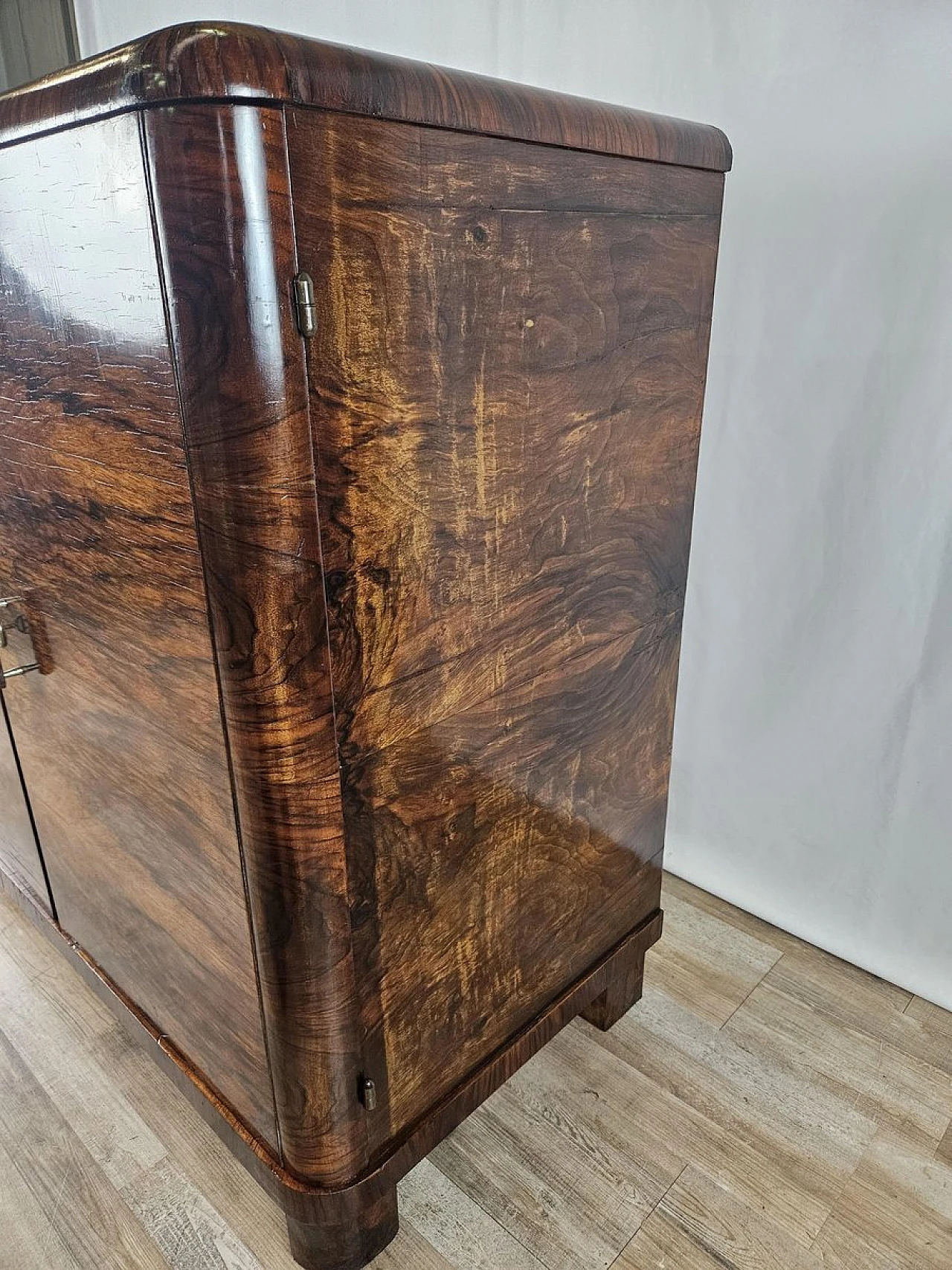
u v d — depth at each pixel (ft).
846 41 3.30
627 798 3.37
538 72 4.10
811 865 4.44
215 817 2.34
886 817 4.09
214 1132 3.14
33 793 3.43
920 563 3.69
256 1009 2.54
